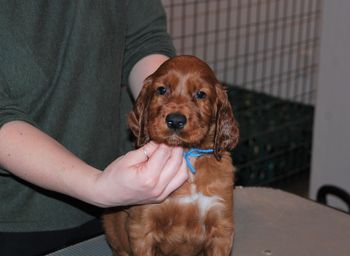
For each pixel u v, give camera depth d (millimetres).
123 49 1115
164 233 1024
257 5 3252
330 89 1990
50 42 1007
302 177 2674
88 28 1037
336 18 1898
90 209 1126
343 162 2027
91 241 1145
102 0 1055
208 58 3576
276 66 3352
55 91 1023
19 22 975
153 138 932
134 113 1020
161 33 1189
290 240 1133
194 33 3168
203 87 973
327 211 1236
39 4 993
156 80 980
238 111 2984
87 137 1063
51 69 1009
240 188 1328
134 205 1008
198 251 1050
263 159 2480
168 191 889
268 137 2725
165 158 865
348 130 1980
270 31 3334
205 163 1004
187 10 3447
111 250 1118
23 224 1059
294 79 3260
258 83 3455
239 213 1227
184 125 920
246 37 3389
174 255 1054
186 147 978
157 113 949
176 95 964
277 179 2588
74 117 1052
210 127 1001
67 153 894
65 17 1024
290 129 2811
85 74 1049
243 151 2590
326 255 1091
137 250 1021
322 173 2102
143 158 862
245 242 1128
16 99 990
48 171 874
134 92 1154
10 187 1031
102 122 1085
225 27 3498
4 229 1052
